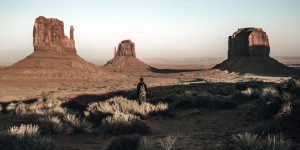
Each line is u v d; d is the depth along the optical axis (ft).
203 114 53.11
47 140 27.32
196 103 60.95
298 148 23.99
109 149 27.07
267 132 30.48
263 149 23.22
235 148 25.72
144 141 26.08
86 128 39.55
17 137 27.40
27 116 57.31
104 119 42.14
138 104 56.08
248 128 35.86
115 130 38.55
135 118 40.91
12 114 71.67
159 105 55.83
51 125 38.47
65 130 39.55
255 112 43.65
